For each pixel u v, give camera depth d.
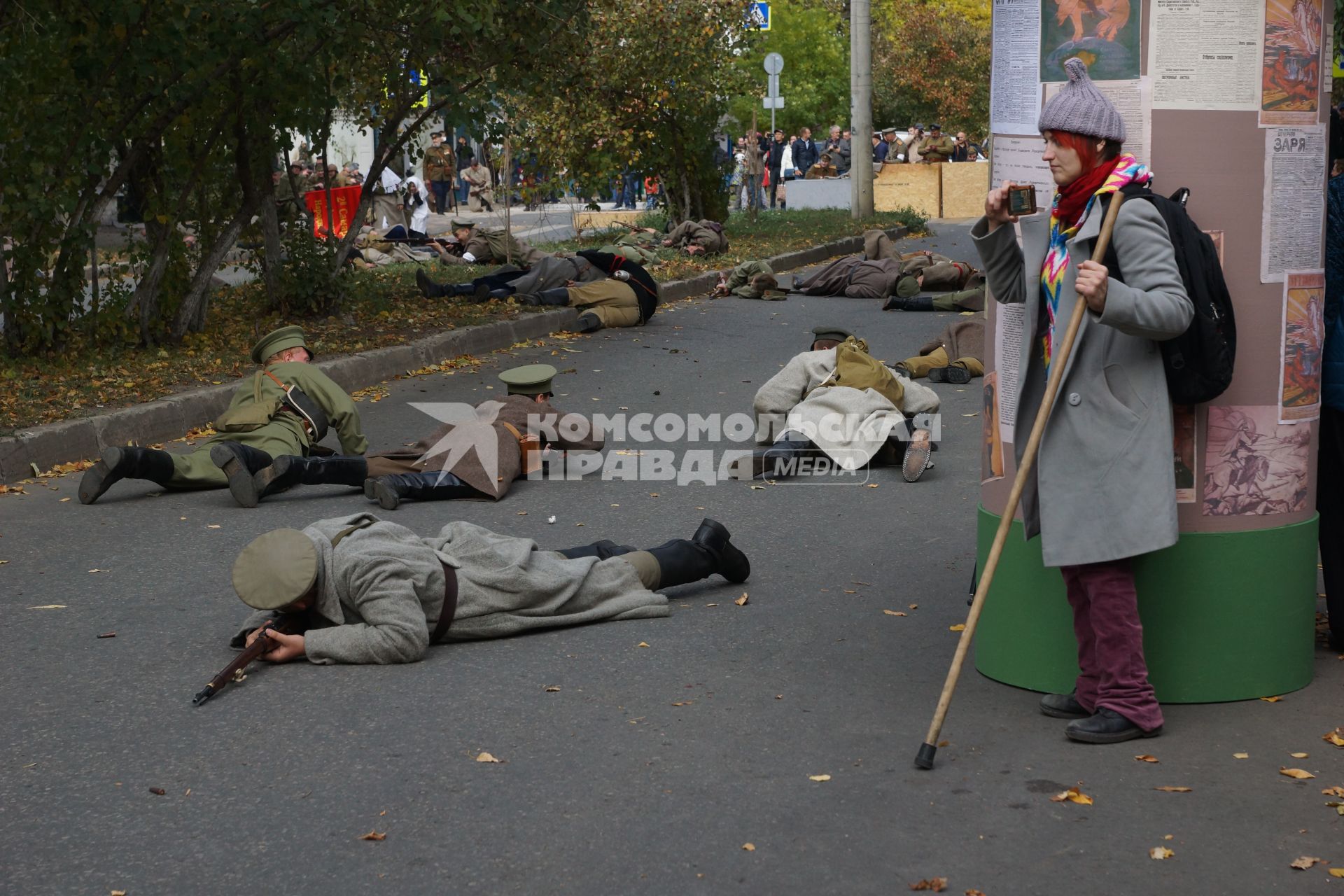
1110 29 4.51
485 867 3.61
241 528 7.44
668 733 4.49
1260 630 4.63
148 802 4.05
